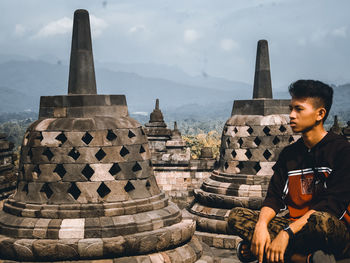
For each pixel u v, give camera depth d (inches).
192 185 951.6
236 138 628.4
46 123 406.6
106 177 392.5
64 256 359.3
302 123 176.2
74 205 381.1
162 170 956.6
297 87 178.1
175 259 385.7
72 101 409.7
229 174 626.2
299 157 183.5
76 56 432.8
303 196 179.8
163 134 1221.1
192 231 416.5
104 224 373.1
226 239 578.9
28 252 358.9
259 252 165.5
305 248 162.1
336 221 156.3
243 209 188.7
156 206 408.8
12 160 727.7
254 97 647.8
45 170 393.1
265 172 606.2
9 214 398.6
